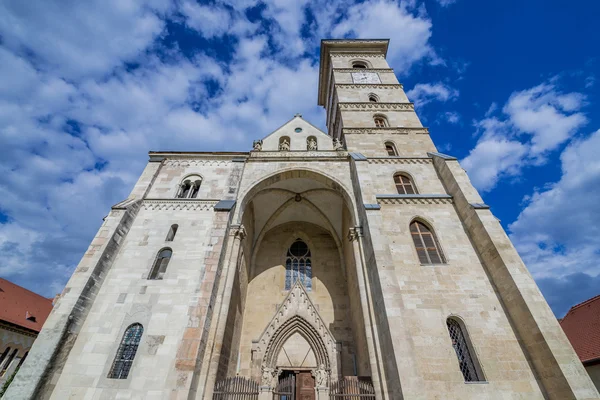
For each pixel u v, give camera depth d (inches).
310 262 1071.6
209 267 663.1
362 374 717.3
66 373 532.7
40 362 504.4
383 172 868.6
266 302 956.0
